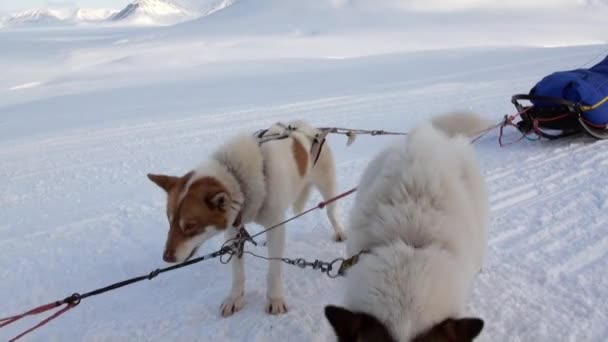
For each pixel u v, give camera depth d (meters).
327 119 4.09
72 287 1.72
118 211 2.41
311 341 1.34
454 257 0.99
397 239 1.00
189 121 4.54
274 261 1.48
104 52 22.20
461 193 1.12
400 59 9.42
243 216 1.44
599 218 1.89
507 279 1.53
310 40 21.11
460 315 0.92
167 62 14.54
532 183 2.31
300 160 1.61
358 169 2.73
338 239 1.92
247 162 1.41
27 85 11.68
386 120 3.88
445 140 1.26
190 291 1.63
